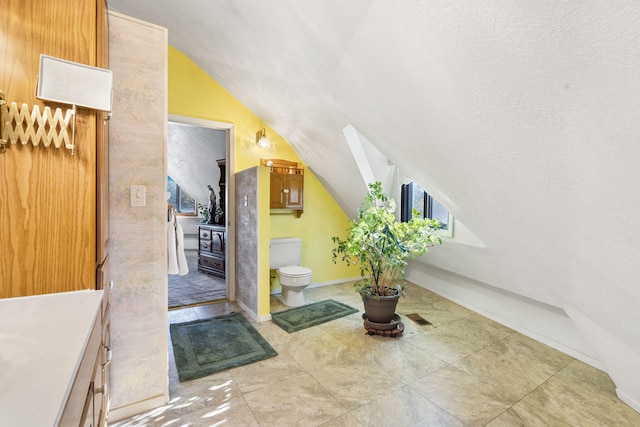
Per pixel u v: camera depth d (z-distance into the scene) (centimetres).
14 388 53
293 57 200
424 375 191
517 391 175
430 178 209
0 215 91
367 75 164
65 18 98
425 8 109
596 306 154
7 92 91
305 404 163
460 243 255
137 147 157
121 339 154
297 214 376
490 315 287
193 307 313
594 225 120
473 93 121
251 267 287
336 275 413
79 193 100
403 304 325
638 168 91
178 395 170
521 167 131
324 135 287
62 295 97
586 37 79
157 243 163
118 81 152
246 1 175
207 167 509
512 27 92
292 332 253
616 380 170
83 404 68
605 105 86
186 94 300
